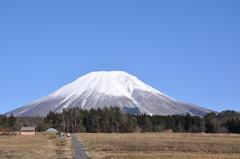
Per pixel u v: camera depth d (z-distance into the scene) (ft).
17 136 437.58
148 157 168.14
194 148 235.40
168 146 247.29
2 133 484.33
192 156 176.24
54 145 276.21
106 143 277.23
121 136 415.03
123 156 173.68
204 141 307.37
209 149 230.27
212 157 172.04
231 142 295.07
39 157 169.68
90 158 166.71
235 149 231.30
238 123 596.29
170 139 338.54
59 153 196.54
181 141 304.71
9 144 276.62
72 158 166.50
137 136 413.80
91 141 309.22
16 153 187.62
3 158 163.73
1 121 643.04
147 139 337.31
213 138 362.12
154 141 302.86
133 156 172.55
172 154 192.75
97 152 205.57
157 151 216.33
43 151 202.59
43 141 327.88
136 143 275.18
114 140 320.09
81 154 187.52
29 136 442.50
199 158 166.61
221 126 652.48
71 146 257.34
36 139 365.20
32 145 263.70
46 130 649.20
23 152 193.67
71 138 384.68
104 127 652.89
